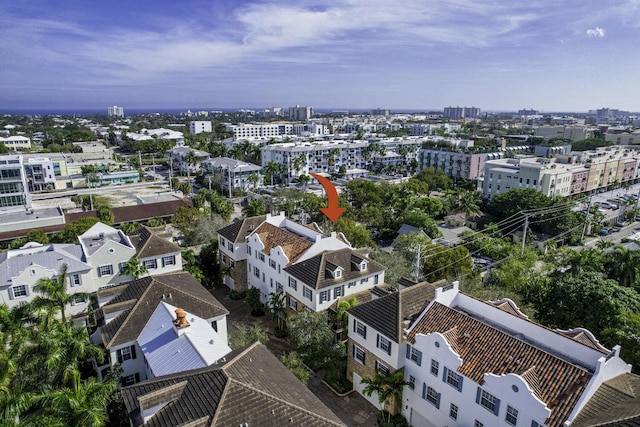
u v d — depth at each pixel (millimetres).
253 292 53875
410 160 180875
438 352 30328
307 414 24234
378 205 98375
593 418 22406
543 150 161625
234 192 134875
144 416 23859
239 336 39406
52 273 46781
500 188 119875
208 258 62812
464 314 32219
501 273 54219
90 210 98500
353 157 173125
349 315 38094
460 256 59531
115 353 34625
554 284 46750
